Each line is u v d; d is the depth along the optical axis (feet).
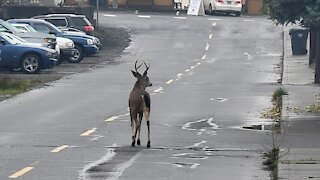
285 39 385.91
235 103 180.65
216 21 453.58
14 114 160.66
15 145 121.49
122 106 173.17
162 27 428.97
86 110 166.40
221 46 366.43
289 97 187.73
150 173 99.19
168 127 143.02
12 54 255.91
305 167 101.09
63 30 312.09
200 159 110.22
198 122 150.00
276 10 148.87
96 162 106.83
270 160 107.65
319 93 196.34
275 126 144.46
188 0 549.13
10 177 95.96
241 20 460.14
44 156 111.45
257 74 260.01
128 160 108.68
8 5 390.63
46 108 170.40
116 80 235.40
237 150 117.91
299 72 262.88
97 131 136.77
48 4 458.50
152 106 173.78
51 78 240.53
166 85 221.05
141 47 363.15
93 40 305.32
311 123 145.07
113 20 451.94
